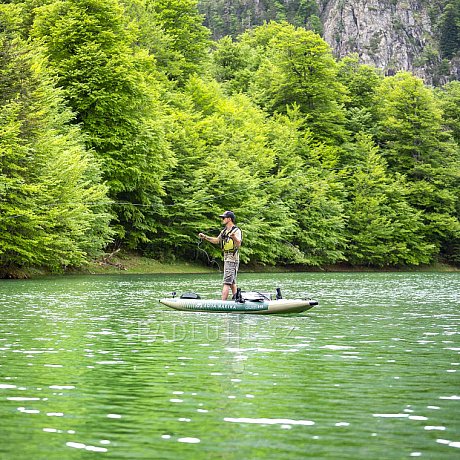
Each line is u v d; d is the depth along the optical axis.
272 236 54.44
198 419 6.63
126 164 43.78
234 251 16.94
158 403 7.25
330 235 61.66
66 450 5.68
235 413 6.86
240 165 56.16
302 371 9.05
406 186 71.50
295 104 69.38
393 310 17.91
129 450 5.69
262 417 6.71
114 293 23.06
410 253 69.81
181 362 9.65
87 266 40.88
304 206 61.66
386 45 196.88
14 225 32.25
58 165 34.50
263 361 9.78
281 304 16.31
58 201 34.72
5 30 39.22
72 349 10.78
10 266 33.81
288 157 62.19
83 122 43.72
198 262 52.06
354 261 67.19
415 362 9.82
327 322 14.81
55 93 39.97
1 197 31.78
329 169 66.62
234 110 60.75
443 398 7.55
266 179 57.47
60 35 43.75
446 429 6.34
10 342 11.49
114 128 43.88
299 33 71.06
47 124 36.72
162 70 64.12
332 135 70.69
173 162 46.44
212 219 52.28
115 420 6.59
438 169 72.19
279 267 59.56
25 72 34.06
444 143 73.62
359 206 66.62
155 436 6.08
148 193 47.94
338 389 7.97
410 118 73.19
